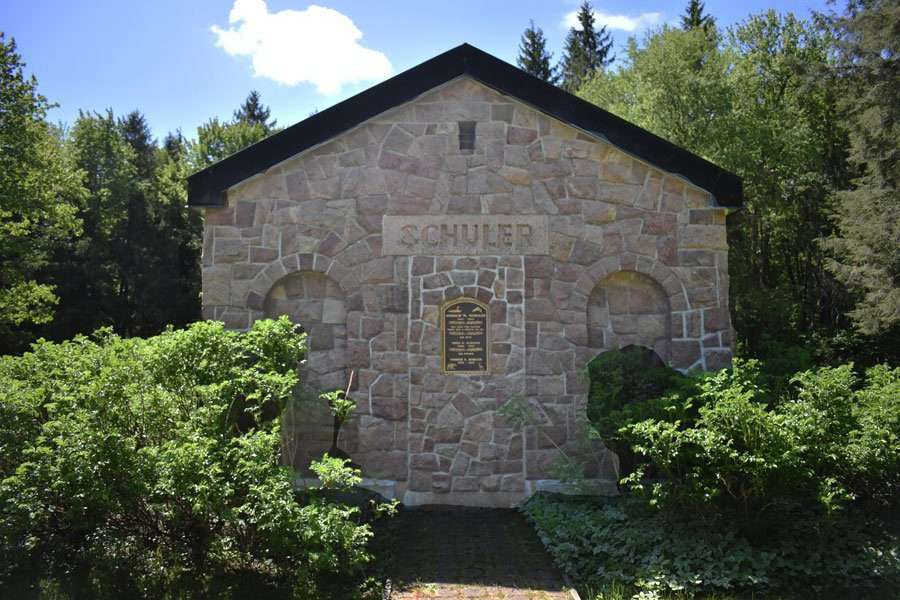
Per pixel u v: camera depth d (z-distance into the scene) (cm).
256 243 1064
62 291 2981
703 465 748
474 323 1051
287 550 650
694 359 1055
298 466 1036
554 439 1036
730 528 758
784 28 2920
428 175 1071
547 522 864
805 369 1083
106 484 640
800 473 717
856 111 1902
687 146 2383
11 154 2286
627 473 1010
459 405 1038
